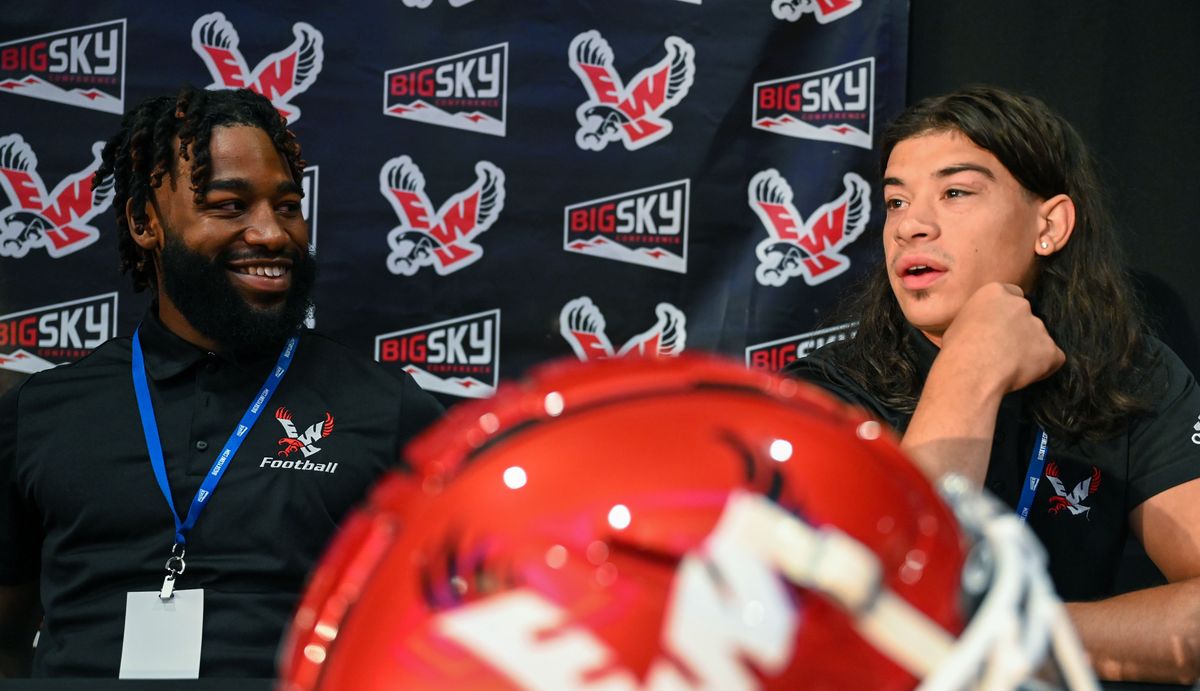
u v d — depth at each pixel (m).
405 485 0.36
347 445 1.46
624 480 0.32
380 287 1.94
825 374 1.40
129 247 1.57
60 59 1.90
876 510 0.33
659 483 0.32
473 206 1.95
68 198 1.91
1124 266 1.77
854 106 1.93
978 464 0.90
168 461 1.41
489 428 0.35
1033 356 0.98
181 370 1.46
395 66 1.94
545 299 1.95
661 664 0.30
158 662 1.31
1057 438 1.30
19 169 1.90
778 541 0.30
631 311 1.95
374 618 0.33
